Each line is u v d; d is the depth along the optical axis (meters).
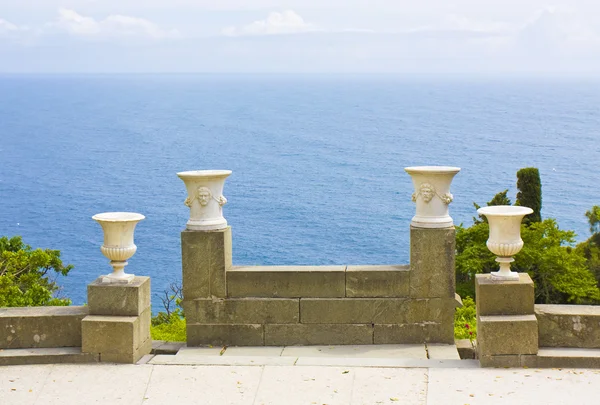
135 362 7.89
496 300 7.56
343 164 151.75
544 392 6.73
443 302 8.72
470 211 102.44
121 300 8.00
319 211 106.31
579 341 7.55
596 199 108.56
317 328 8.86
